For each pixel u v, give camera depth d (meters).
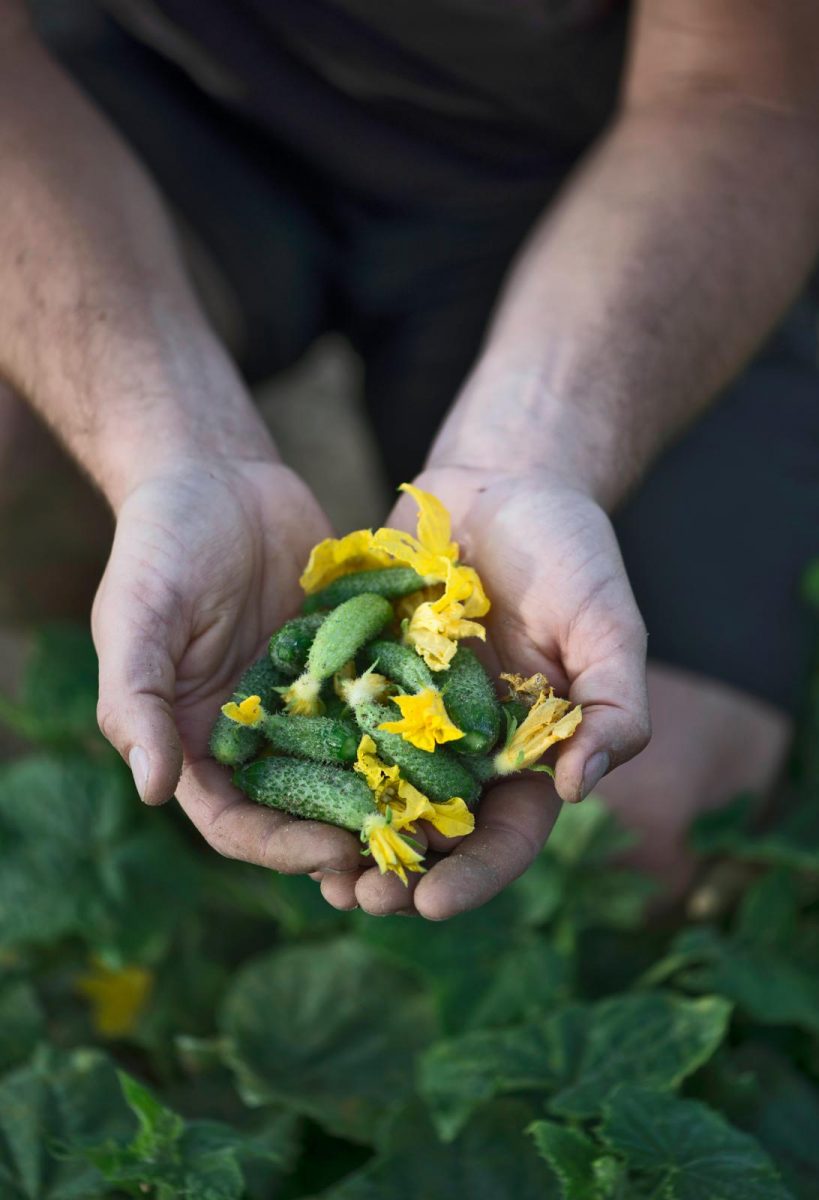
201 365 0.73
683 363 0.75
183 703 0.64
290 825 0.59
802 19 0.79
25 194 0.78
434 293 0.98
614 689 0.61
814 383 0.96
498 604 0.66
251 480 0.68
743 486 0.91
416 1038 0.76
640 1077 0.69
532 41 0.87
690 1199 0.62
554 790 0.62
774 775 0.89
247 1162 0.72
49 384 0.74
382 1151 0.70
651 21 0.82
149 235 0.78
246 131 0.97
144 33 0.94
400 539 0.66
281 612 0.68
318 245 0.99
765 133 0.80
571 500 0.66
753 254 0.78
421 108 0.91
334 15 0.88
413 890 0.59
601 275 0.76
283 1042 0.76
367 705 0.63
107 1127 0.70
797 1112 0.74
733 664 0.87
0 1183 0.68
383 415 1.01
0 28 0.83
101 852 0.79
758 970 0.75
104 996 0.79
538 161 0.94
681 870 0.85
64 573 0.95
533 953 0.75
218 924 0.83
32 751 0.99
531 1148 0.70
